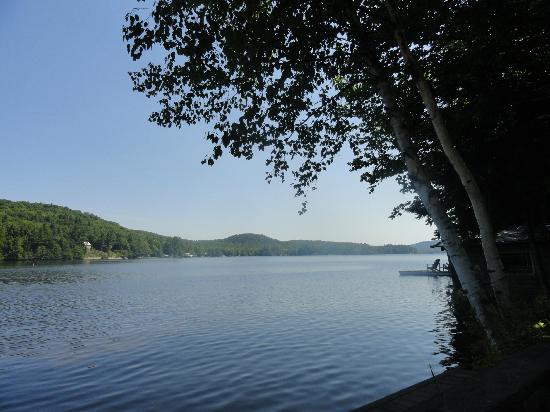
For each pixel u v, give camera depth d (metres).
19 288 61.06
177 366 16.44
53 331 25.64
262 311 32.09
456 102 14.41
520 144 13.84
